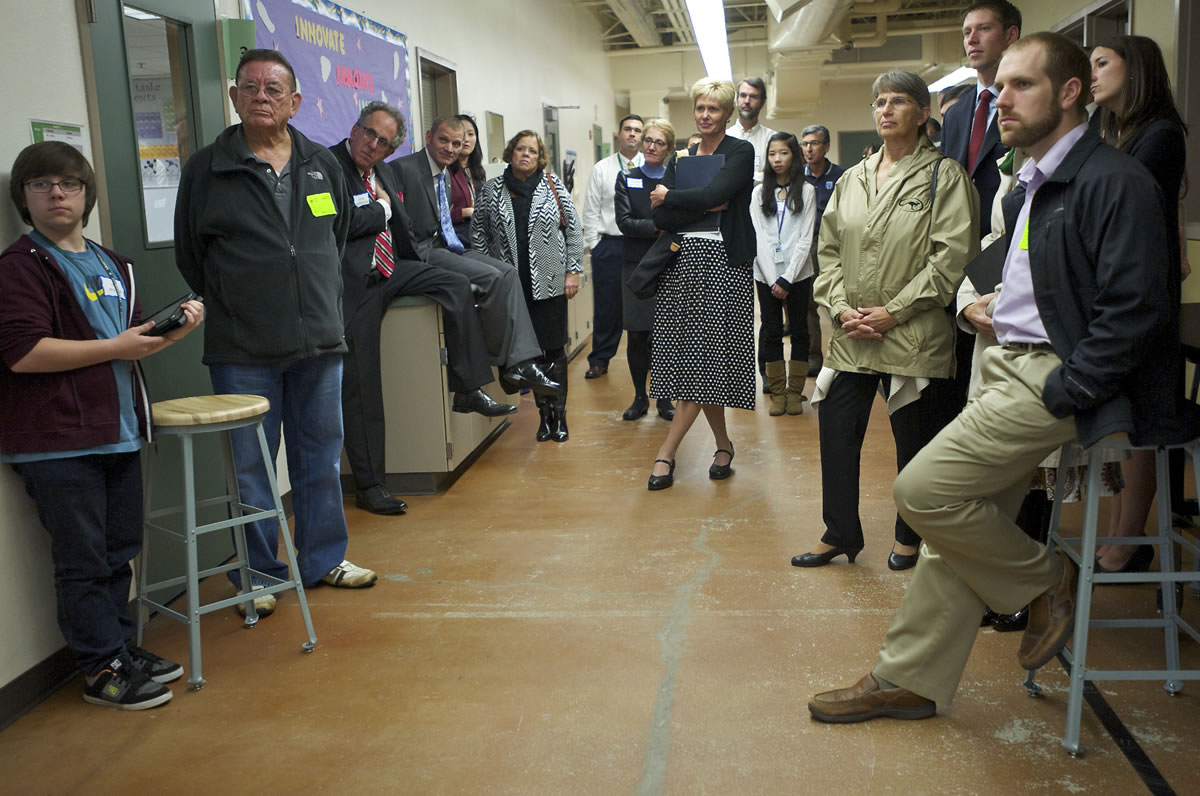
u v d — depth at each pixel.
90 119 2.67
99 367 2.33
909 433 3.03
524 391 6.41
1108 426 1.85
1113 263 1.80
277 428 2.96
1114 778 1.92
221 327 2.78
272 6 3.78
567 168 7.53
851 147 18.33
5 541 2.31
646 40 13.66
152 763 2.11
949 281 2.77
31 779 2.05
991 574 2.06
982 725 2.15
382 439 3.94
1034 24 8.69
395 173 4.20
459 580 3.14
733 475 4.26
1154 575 2.01
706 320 3.92
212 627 2.84
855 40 12.71
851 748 2.07
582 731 2.17
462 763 2.06
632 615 2.81
